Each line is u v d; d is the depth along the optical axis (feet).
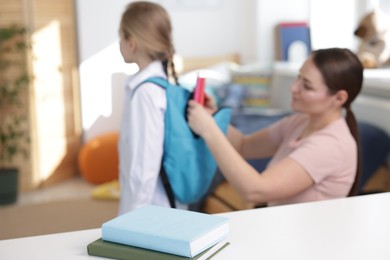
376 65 13.78
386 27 13.92
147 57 6.75
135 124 6.33
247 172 5.95
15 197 14.46
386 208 4.85
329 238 4.12
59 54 15.88
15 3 14.88
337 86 6.24
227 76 18.22
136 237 3.76
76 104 16.56
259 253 3.85
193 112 6.30
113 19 16.37
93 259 3.79
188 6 18.51
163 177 6.48
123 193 6.66
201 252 3.72
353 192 6.51
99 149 15.80
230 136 7.62
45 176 15.89
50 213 12.78
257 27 18.65
